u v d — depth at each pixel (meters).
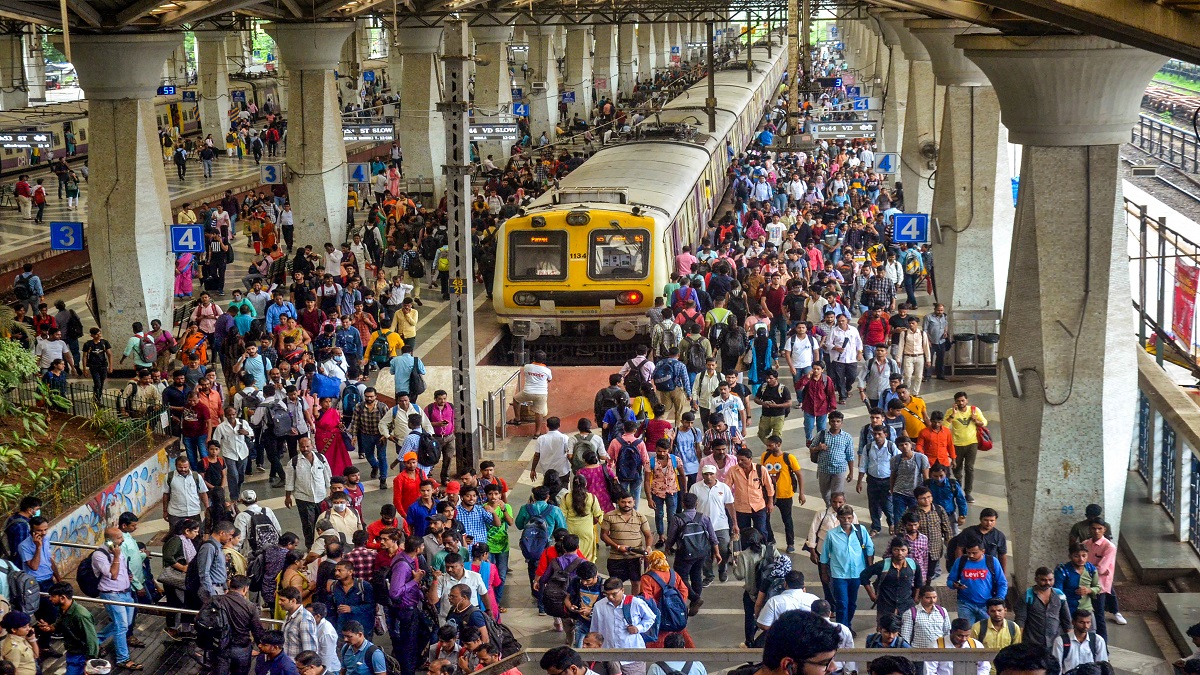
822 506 24.62
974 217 33.66
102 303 36.03
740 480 20.98
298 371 27.97
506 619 20.19
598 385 31.97
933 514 19.14
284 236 48.75
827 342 29.61
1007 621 15.50
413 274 43.19
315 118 45.88
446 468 25.56
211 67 79.69
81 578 18.47
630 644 15.60
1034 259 19.95
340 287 35.59
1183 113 60.12
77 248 35.66
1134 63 18.61
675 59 134.88
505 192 53.81
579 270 34.62
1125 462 20.39
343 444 24.61
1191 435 20.56
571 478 22.08
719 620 19.77
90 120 35.38
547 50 82.81
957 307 34.16
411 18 58.62
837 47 179.25
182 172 67.81
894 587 17.17
